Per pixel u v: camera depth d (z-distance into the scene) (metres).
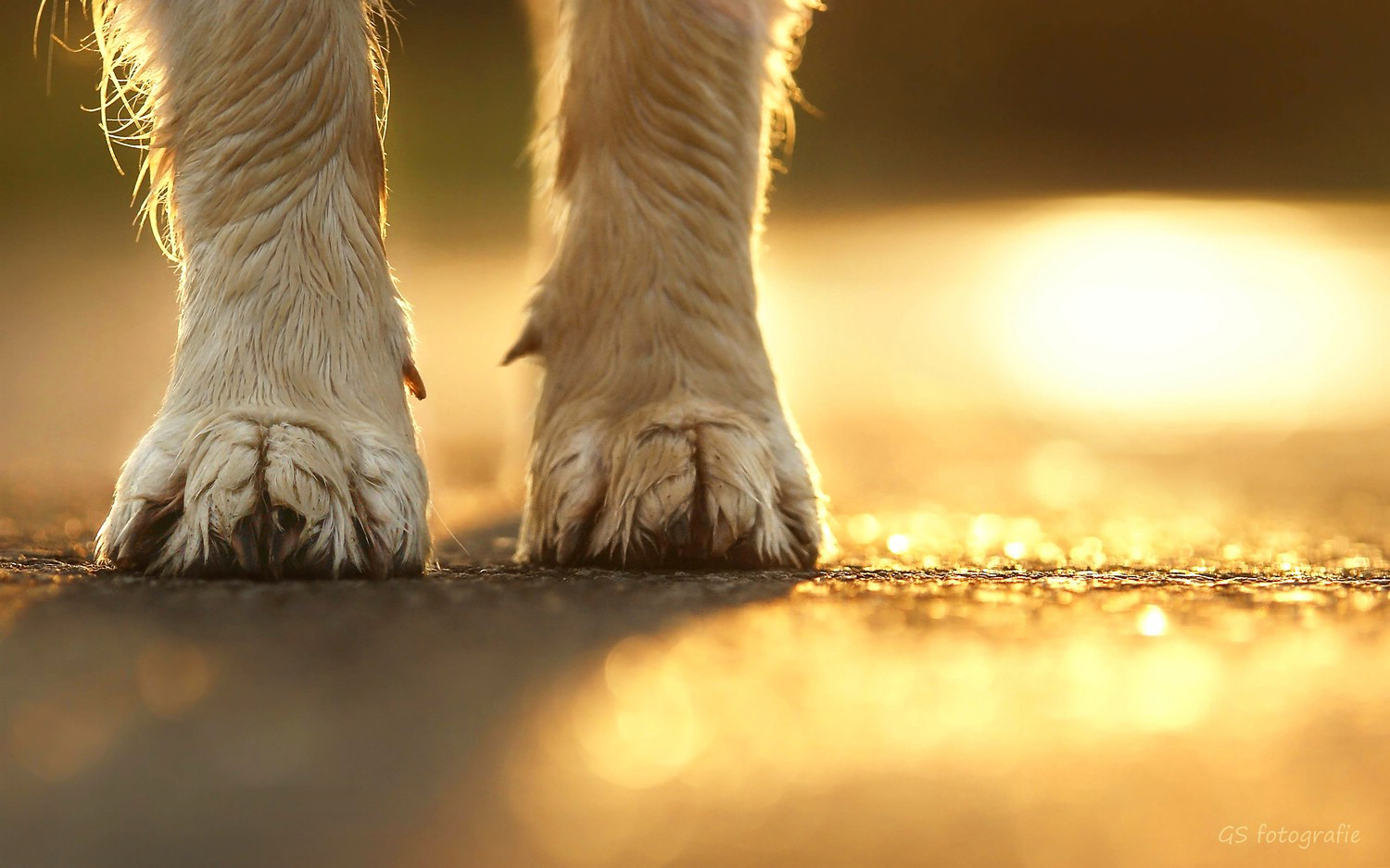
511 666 0.82
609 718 0.79
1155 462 1.46
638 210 0.97
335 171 0.94
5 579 0.91
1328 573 0.99
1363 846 0.72
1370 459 1.47
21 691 0.80
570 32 0.98
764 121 0.99
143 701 0.79
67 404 1.90
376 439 0.93
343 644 0.84
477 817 0.73
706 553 0.95
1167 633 0.88
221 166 0.94
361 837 0.69
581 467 0.96
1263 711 0.81
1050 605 0.92
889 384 2.08
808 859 0.69
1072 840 0.72
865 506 1.22
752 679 0.82
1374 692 0.82
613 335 0.97
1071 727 0.79
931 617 0.90
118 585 0.90
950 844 0.71
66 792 0.75
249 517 0.91
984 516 1.18
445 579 0.92
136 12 0.95
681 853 0.69
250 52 0.94
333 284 0.94
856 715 0.80
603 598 0.90
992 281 3.05
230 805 0.74
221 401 0.93
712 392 0.96
